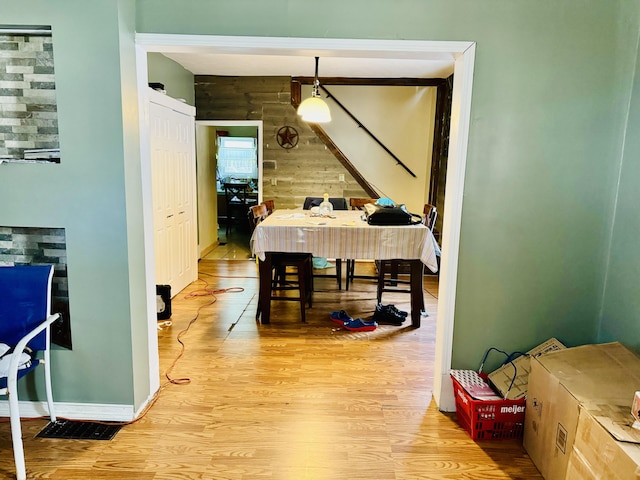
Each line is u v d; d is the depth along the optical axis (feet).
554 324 7.43
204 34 6.57
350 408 7.60
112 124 6.36
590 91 6.74
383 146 22.11
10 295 6.38
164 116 12.96
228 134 30.66
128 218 6.68
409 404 7.77
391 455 6.41
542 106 6.79
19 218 6.66
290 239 10.82
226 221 29.07
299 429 6.98
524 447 6.62
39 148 7.21
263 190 18.75
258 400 7.80
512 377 7.07
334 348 10.09
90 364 7.04
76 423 7.04
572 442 5.25
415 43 6.57
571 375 5.74
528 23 6.57
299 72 17.34
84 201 6.57
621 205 6.88
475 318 7.42
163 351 9.81
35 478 5.82
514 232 7.15
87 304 6.86
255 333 10.93
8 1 6.09
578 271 7.26
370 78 18.81
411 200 22.56
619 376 5.70
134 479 5.85
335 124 22.08
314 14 6.52
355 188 18.65
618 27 6.57
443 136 18.75
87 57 6.20
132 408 7.15
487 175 6.98
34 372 7.06
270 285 11.43
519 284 7.32
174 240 13.92
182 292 14.49
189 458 6.27
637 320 6.49
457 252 7.19
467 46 6.59
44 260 7.30
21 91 7.05
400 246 10.78
